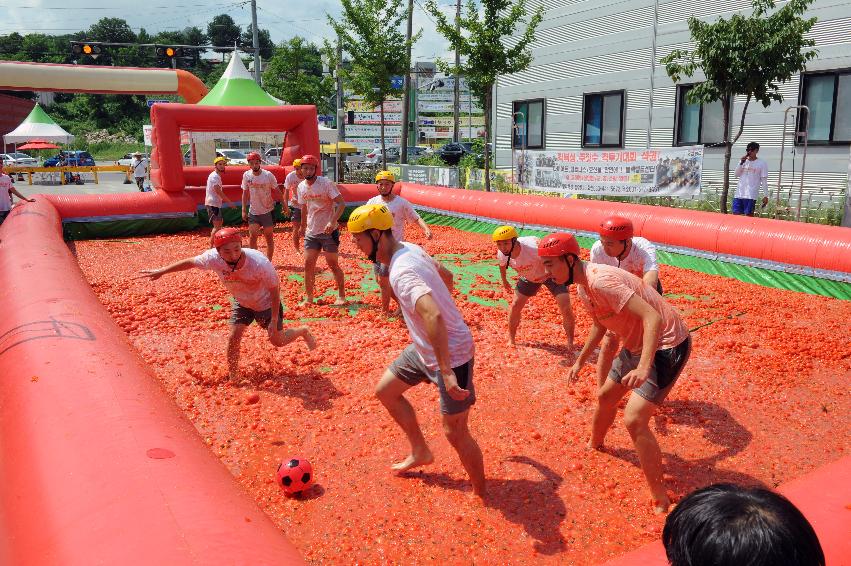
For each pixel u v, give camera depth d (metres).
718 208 16.05
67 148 80.56
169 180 17.30
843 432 5.25
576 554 3.69
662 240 12.52
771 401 5.82
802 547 1.10
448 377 3.65
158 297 9.68
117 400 3.77
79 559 2.31
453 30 20.16
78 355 4.53
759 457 4.84
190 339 7.64
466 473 4.56
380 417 5.47
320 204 8.91
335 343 7.53
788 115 15.54
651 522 4.00
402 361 4.19
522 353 7.14
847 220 12.38
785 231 10.57
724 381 6.30
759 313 8.78
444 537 3.84
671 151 15.27
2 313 5.98
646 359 3.75
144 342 7.53
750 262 11.02
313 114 18.55
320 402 5.79
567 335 7.19
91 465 2.98
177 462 3.10
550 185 18.45
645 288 4.04
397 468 4.53
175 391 6.04
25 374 4.32
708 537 1.12
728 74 13.19
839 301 9.52
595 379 6.33
